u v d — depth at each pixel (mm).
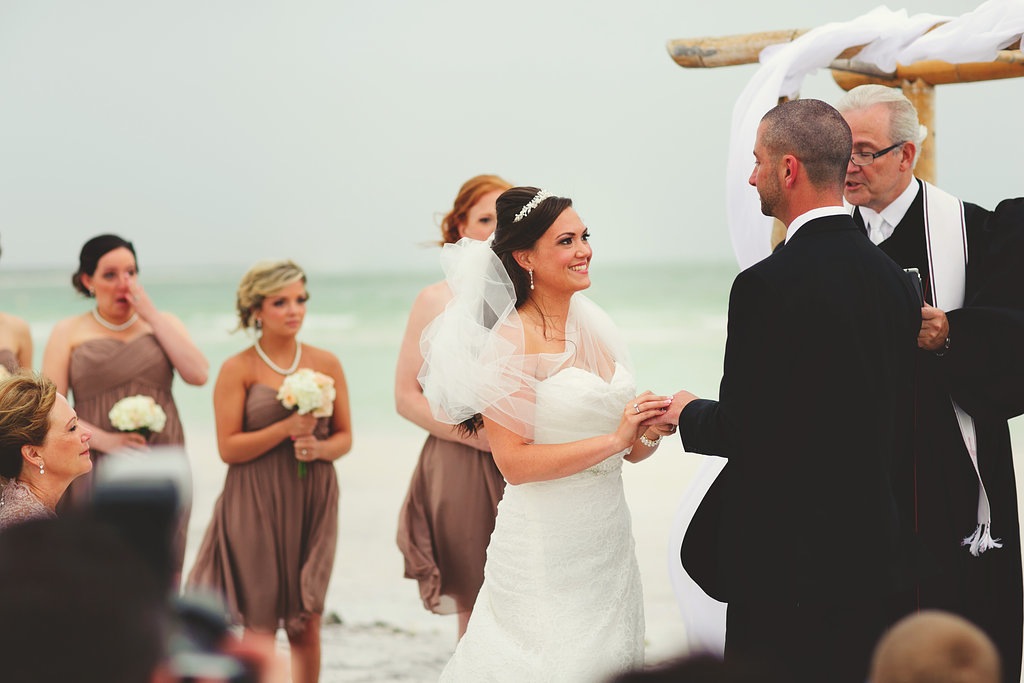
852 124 3158
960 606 3115
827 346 2486
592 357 3012
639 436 2781
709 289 22578
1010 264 3082
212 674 725
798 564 2527
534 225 2832
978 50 3305
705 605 3506
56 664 683
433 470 3928
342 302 23078
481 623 2945
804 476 2523
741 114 3643
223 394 4238
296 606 4246
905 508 3090
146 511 763
